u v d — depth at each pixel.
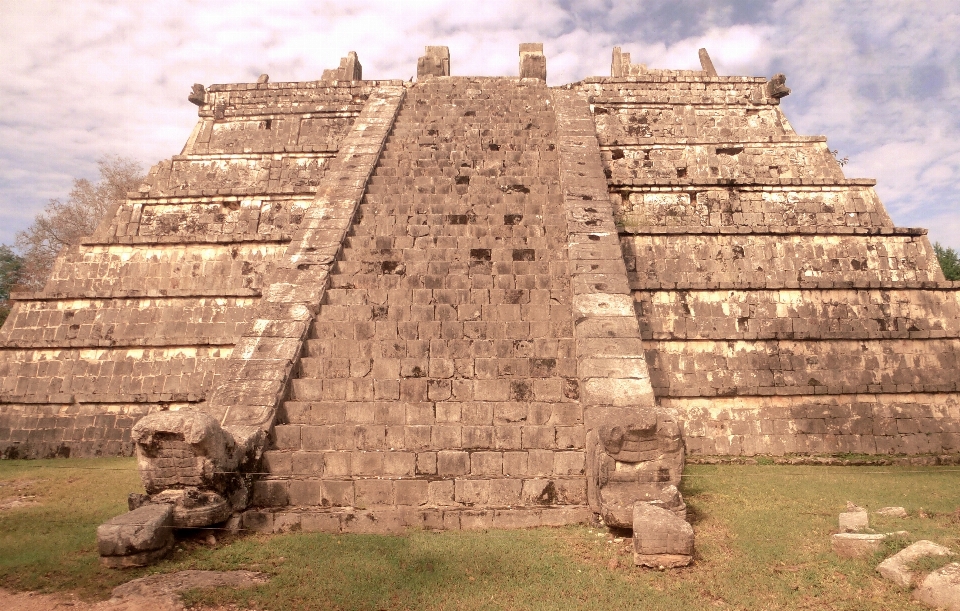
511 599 6.23
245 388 10.54
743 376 15.24
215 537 8.04
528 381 11.01
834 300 16.05
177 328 16.39
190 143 23.05
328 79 24.80
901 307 16.02
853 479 11.98
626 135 22.25
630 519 7.84
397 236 14.94
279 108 23.23
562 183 16.22
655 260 17.06
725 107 22.50
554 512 8.75
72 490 10.77
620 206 19.22
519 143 19.28
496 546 7.69
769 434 14.75
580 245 13.66
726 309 15.97
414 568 6.99
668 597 6.27
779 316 15.93
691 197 19.23
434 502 8.98
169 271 17.56
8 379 15.97
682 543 7.01
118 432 15.36
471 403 10.51
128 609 5.96
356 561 7.18
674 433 8.15
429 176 17.38
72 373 15.99
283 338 11.70
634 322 11.55
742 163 20.69
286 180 20.86
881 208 18.86
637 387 10.20
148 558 7.06
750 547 7.70
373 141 18.70
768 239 17.31
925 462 14.07
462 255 14.38
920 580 6.29
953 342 15.70
